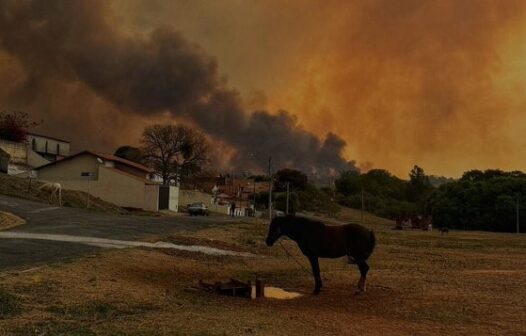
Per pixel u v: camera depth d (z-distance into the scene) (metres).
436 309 12.63
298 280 16.94
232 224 44.91
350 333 9.92
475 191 110.00
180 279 15.41
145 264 17.17
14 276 12.58
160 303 11.80
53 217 32.09
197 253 21.83
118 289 12.66
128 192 64.81
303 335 9.61
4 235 21.14
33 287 11.78
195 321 10.20
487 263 25.31
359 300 13.73
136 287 13.19
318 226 14.66
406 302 13.50
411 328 10.58
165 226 34.69
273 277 17.45
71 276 13.42
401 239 45.91
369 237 14.70
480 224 107.62
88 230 26.45
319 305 12.92
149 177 77.06
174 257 19.77
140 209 63.09
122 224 32.38
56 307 10.45
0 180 47.34
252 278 16.92
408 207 137.50
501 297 14.41
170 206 68.94
